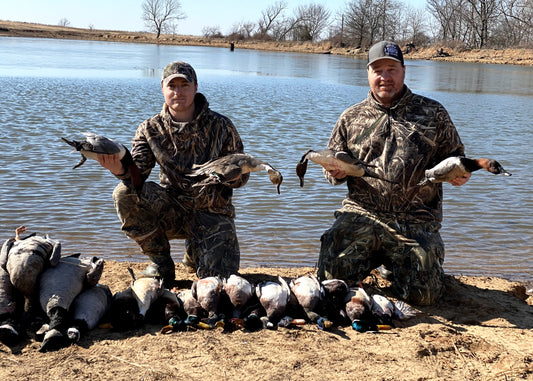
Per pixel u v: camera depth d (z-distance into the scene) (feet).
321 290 8.36
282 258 11.89
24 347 7.27
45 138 22.79
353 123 9.60
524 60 115.75
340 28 185.57
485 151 23.56
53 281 7.72
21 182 16.29
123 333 7.77
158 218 9.46
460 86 57.93
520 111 38.04
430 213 9.40
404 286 9.17
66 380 6.56
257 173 18.19
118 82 49.08
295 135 26.02
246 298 8.16
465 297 9.55
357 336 7.87
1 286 7.64
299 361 7.08
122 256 11.60
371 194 9.41
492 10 145.18
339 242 9.50
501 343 7.86
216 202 9.37
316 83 56.65
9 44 122.21
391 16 161.89
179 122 9.18
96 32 236.63
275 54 134.72
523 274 11.45
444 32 164.35
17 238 8.29
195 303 8.25
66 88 42.32
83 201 14.88
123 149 8.48
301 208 14.99
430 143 9.23
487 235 13.46
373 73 9.28
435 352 7.53
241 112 33.24
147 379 6.63
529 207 15.55
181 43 185.88
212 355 7.18
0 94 36.37
